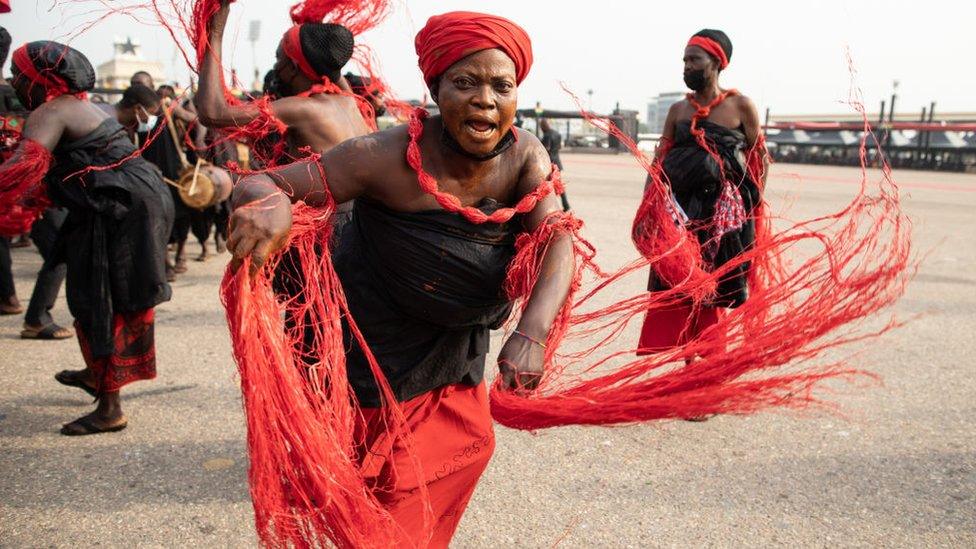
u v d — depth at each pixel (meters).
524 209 1.91
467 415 2.19
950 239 11.87
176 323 5.72
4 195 3.45
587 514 3.11
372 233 1.96
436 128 1.90
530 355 1.78
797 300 2.52
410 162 1.84
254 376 1.66
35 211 3.79
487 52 1.73
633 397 2.00
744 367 2.01
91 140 3.51
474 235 1.91
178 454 3.54
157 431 3.78
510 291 1.97
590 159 37.91
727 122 4.21
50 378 4.48
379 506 1.89
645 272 8.09
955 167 43.41
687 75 4.24
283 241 1.72
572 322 2.13
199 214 7.87
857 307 2.01
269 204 1.70
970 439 3.92
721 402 1.96
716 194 4.13
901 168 45.28
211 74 3.07
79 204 3.47
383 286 2.00
